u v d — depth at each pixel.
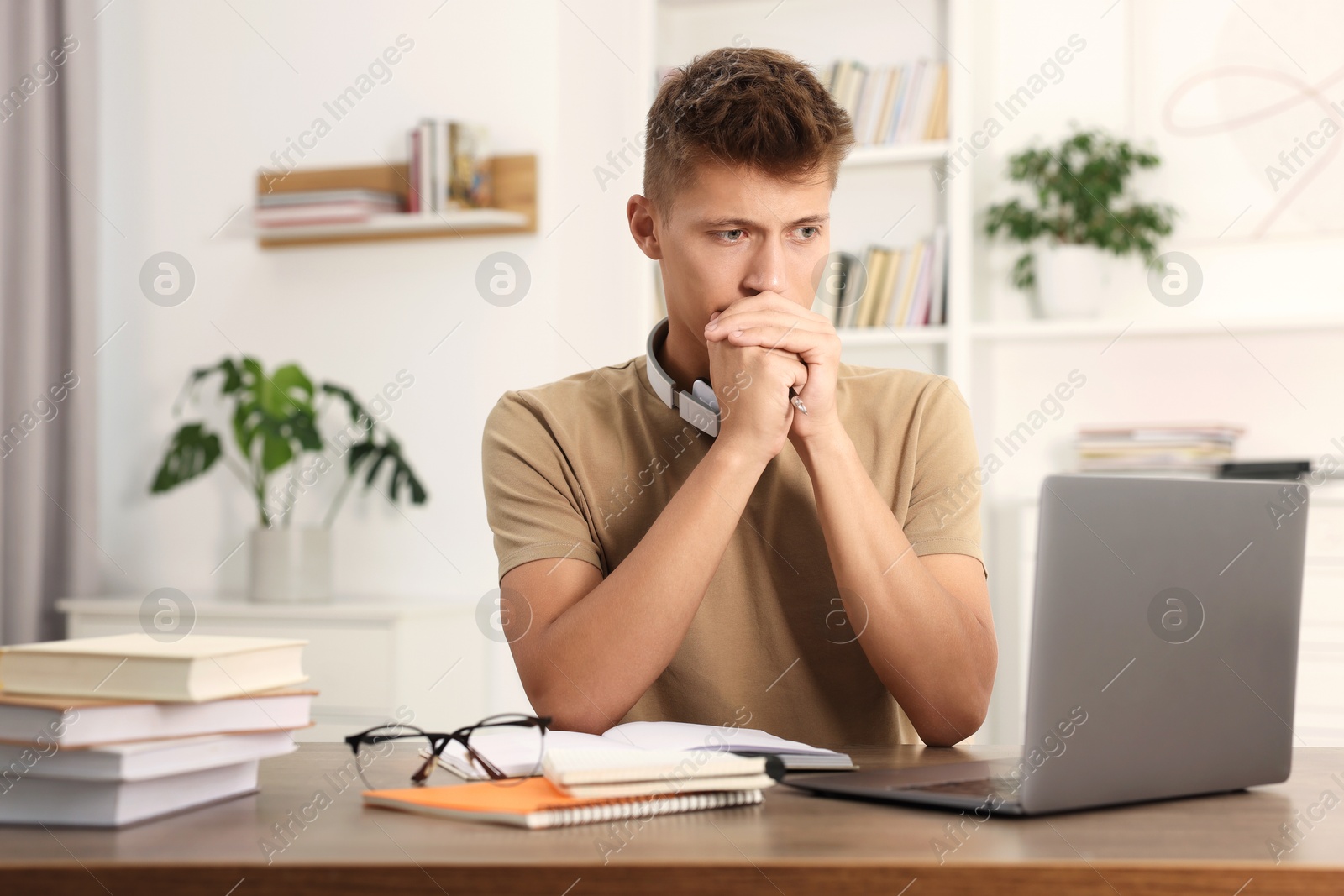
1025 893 0.55
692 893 0.55
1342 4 2.50
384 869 0.55
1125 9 2.61
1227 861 0.56
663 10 2.79
